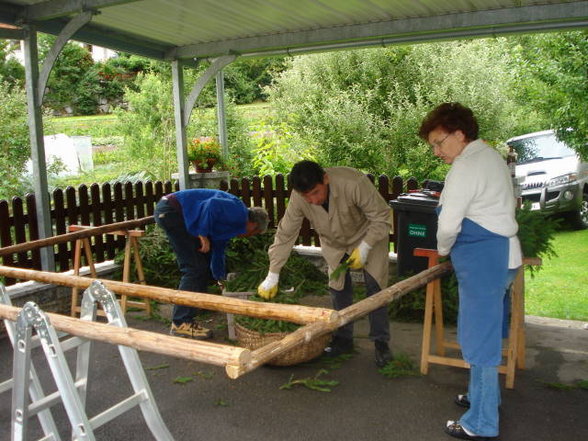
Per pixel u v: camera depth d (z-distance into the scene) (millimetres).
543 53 8508
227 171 7910
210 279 5566
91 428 2510
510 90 12406
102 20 5637
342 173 3979
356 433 3377
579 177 10180
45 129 12602
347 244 4242
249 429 3453
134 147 13086
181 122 7125
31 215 5711
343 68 13188
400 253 5668
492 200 2920
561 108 8273
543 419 3486
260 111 16516
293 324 4277
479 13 5270
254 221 4996
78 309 5664
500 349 3059
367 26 5773
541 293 6734
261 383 4113
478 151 2959
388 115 13047
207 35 6340
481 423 3178
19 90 10508
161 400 3869
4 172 9695
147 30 6074
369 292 4211
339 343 4625
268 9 5277
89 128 19812
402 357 4363
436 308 4293
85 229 5496
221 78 7988
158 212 4840
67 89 22141
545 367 4297
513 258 3025
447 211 2936
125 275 5762
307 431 3414
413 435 3340
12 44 17484
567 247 9234
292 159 11453
